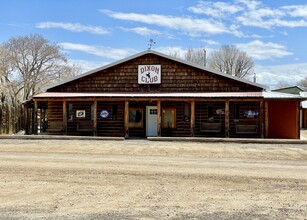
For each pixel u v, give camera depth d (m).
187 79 25.02
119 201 8.27
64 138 21.44
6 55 53.03
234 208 7.81
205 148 17.23
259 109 24.22
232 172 11.32
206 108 24.75
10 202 8.15
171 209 7.70
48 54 54.78
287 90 42.25
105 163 12.77
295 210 7.71
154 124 25.44
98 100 24.00
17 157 14.03
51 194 8.81
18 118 27.83
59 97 24.02
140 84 25.36
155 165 12.43
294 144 19.36
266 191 9.19
